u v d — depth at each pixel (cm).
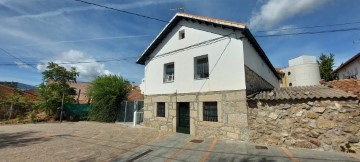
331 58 2822
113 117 1798
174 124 1145
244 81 896
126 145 852
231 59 955
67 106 2008
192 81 1092
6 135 1091
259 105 852
